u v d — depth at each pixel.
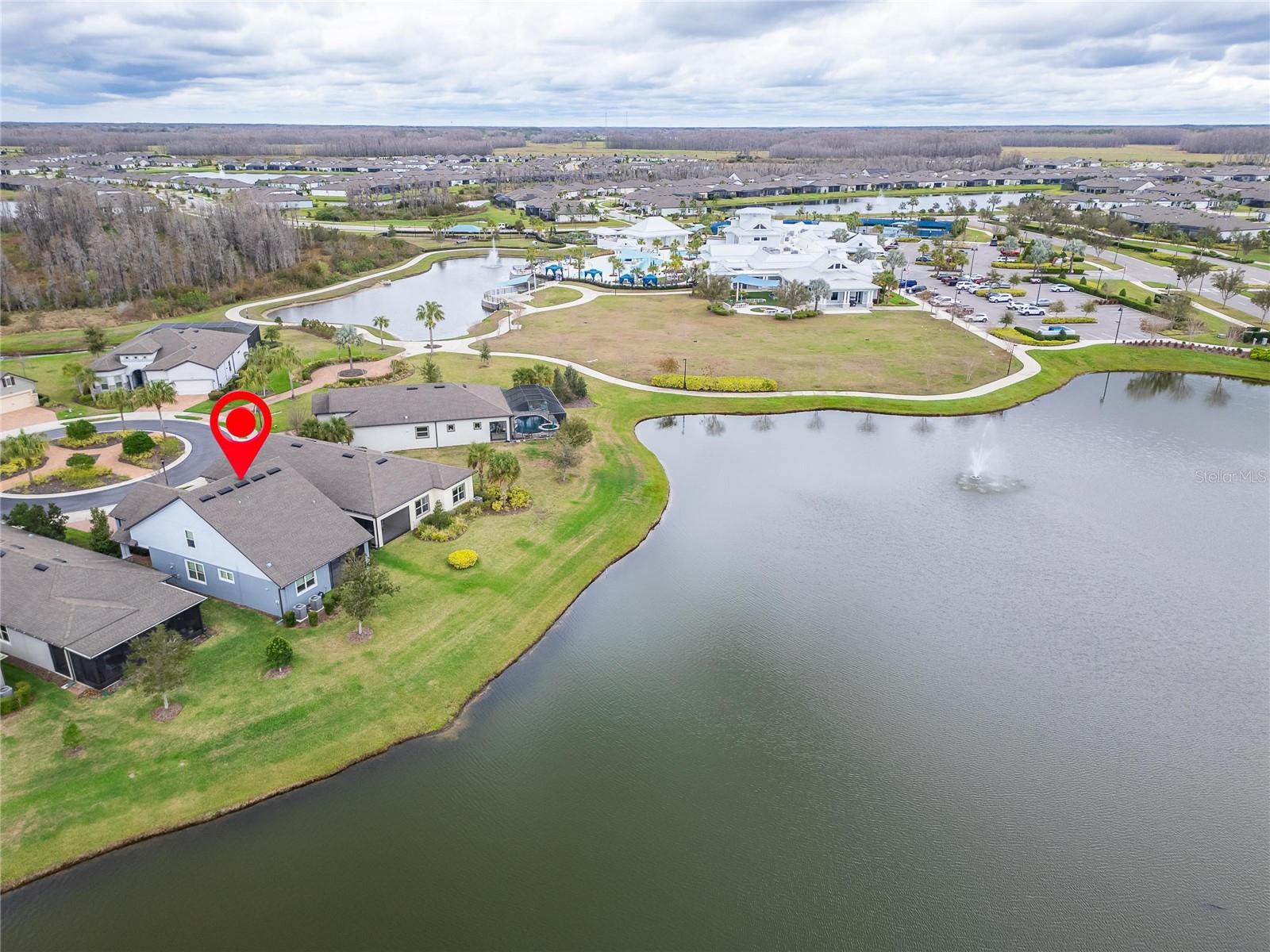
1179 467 66.62
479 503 54.47
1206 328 105.75
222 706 35.09
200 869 28.16
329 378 82.38
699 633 43.19
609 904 27.25
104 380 77.12
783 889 28.06
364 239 169.88
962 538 54.41
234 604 42.75
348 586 39.31
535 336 102.56
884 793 32.66
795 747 35.06
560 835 30.00
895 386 84.25
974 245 173.62
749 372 87.69
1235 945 26.38
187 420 70.62
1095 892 28.33
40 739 32.84
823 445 70.62
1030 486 62.78
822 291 117.75
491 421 65.62
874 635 43.47
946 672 40.53
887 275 127.19
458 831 30.02
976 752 35.03
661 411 76.38
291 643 39.53
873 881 28.52
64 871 27.89
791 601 46.47
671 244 176.75
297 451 53.44
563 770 33.28
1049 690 39.31
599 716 36.69
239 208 156.25
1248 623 45.09
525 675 39.31
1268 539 54.59
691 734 35.69
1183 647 42.94
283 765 32.41
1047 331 103.50
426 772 32.88
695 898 27.58
